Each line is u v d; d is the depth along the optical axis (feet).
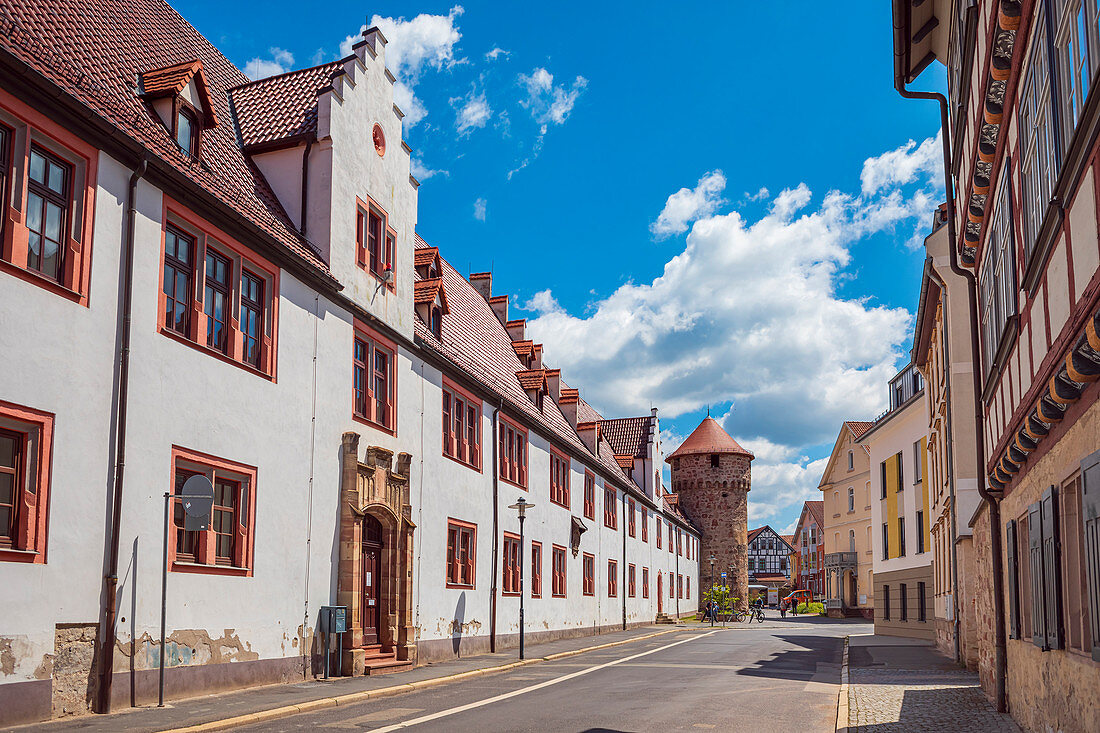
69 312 42.57
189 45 71.51
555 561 125.70
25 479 39.88
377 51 76.43
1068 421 30.09
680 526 227.40
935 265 88.17
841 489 239.91
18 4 46.34
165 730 37.96
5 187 40.01
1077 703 30.14
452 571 89.40
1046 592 34.04
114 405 45.03
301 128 69.00
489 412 101.09
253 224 56.13
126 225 46.68
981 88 41.22
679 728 42.60
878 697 55.42
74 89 44.16
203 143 59.67
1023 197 34.22
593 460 144.66
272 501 58.44
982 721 45.01
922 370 118.62
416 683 61.46
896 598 139.44
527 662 84.43
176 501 49.34
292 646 59.98
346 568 66.49
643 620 179.93
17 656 38.52
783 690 59.93
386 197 77.36
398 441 77.66
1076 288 26.22
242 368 55.98
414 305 86.43
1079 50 24.48
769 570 510.17
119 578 44.42
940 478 97.76
